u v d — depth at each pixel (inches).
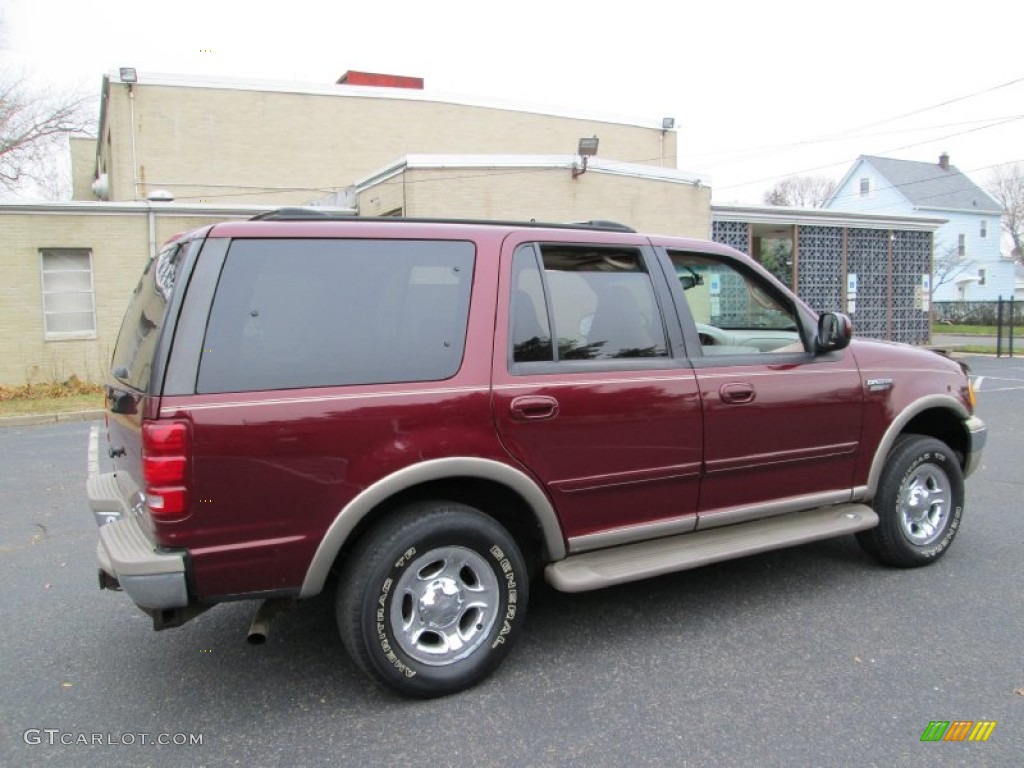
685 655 137.7
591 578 133.6
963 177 1904.5
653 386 140.4
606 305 142.4
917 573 175.9
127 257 577.9
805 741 110.1
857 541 187.2
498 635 128.3
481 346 127.1
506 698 124.2
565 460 132.3
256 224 117.6
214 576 109.8
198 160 760.3
